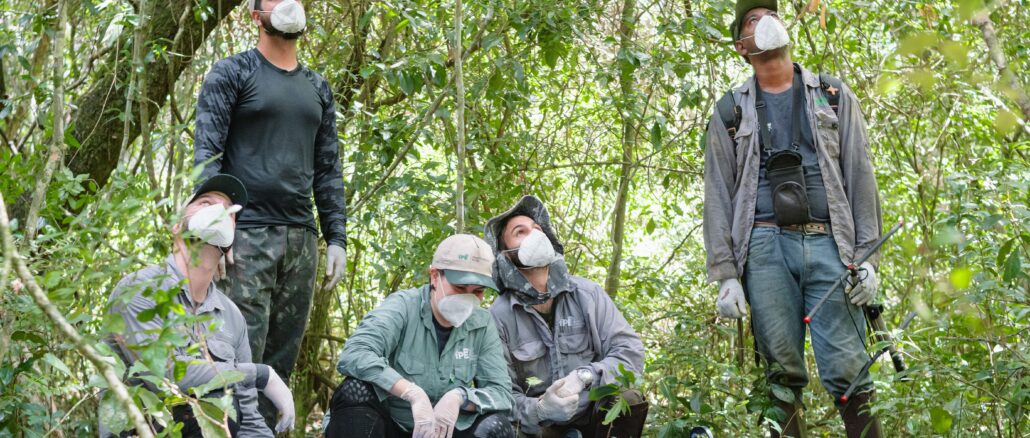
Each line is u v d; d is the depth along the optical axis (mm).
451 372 3604
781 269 4000
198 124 3674
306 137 3879
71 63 5727
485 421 3500
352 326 6445
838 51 5980
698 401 3961
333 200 4078
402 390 3420
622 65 5035
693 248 6355
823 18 3223
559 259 3990
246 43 6062
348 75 5582
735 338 5414
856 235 4020
